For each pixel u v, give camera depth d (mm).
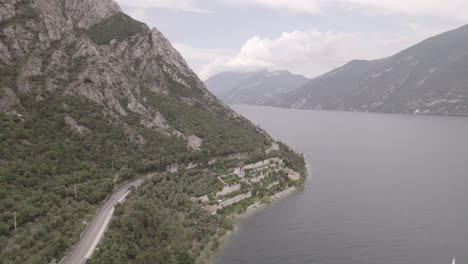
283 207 179375
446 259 127625
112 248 104750
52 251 98188
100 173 165125
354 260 127500
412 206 180750
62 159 156375
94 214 130000
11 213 109375
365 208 177875
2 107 163375
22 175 132500
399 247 136625
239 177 199000
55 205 123625
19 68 194750
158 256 109562
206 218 148625
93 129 191125
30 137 156375
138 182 176250
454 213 170500
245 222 159625
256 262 124625
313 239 143125
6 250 95688
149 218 128375
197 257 122750
